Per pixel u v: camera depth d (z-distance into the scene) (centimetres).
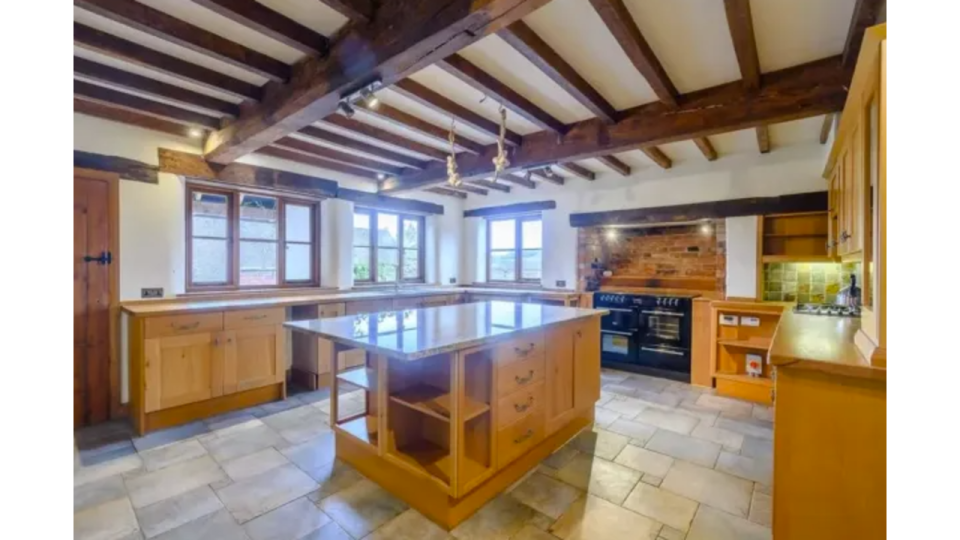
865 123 167
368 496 217
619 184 499
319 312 408
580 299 499
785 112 242
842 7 188
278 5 190
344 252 488
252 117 280
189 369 314
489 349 212
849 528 142
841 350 157
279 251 444
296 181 437
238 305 339
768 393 363
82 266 309
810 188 381
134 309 306
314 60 224
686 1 185
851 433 141
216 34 210
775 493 152
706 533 189
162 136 346
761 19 198
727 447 276
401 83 259
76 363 306
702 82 260
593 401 314
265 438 286
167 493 218
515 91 276
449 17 165
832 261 354
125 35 214
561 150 337
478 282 639
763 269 412
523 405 234
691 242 473
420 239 613
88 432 295
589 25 205
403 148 386
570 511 206
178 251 358
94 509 204
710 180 436
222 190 400
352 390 395
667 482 233
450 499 193
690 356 423
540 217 589
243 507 207
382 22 190
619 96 281
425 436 235
